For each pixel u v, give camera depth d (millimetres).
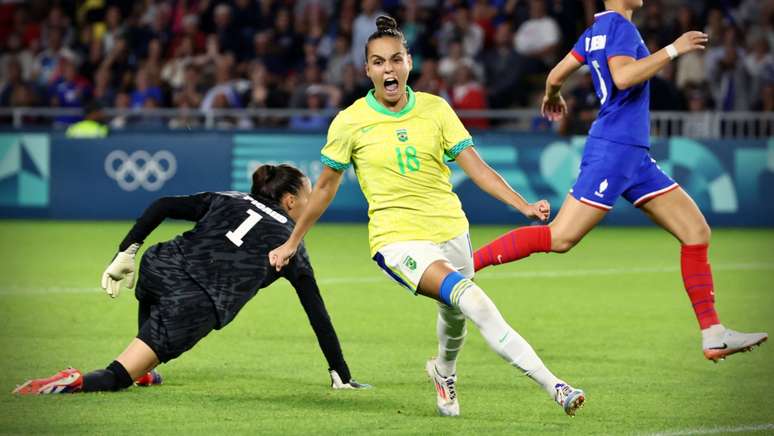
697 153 53875
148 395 18750
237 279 18750
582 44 19453
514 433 16203
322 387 19766
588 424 16828
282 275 19406
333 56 62188
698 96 56875
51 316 27703
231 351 23422
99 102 57812
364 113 16938
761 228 54188
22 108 59438
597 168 18828
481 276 37281
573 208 18953
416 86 58125
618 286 34688
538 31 61125
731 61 58969
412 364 22125
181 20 65375
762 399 18750
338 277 36312
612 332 26078
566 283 35438
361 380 20484
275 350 23562
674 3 65188
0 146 56125
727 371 21328
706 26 61969
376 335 25625
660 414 17578
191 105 60062
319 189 17234
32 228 52312
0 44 68062
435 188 16984
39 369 21016
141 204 55469
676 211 19094
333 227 54281
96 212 55875
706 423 16906
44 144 55938
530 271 38719
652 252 44906
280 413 17500
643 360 22484
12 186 56188
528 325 27125
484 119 57031
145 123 58938
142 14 66875
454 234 17000
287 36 63062
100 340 24312
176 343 18531
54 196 56031
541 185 54281
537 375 15930
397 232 16828
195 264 18734
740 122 55312
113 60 63344
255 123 57906
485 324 15906
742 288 34062
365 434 16078
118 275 18828
